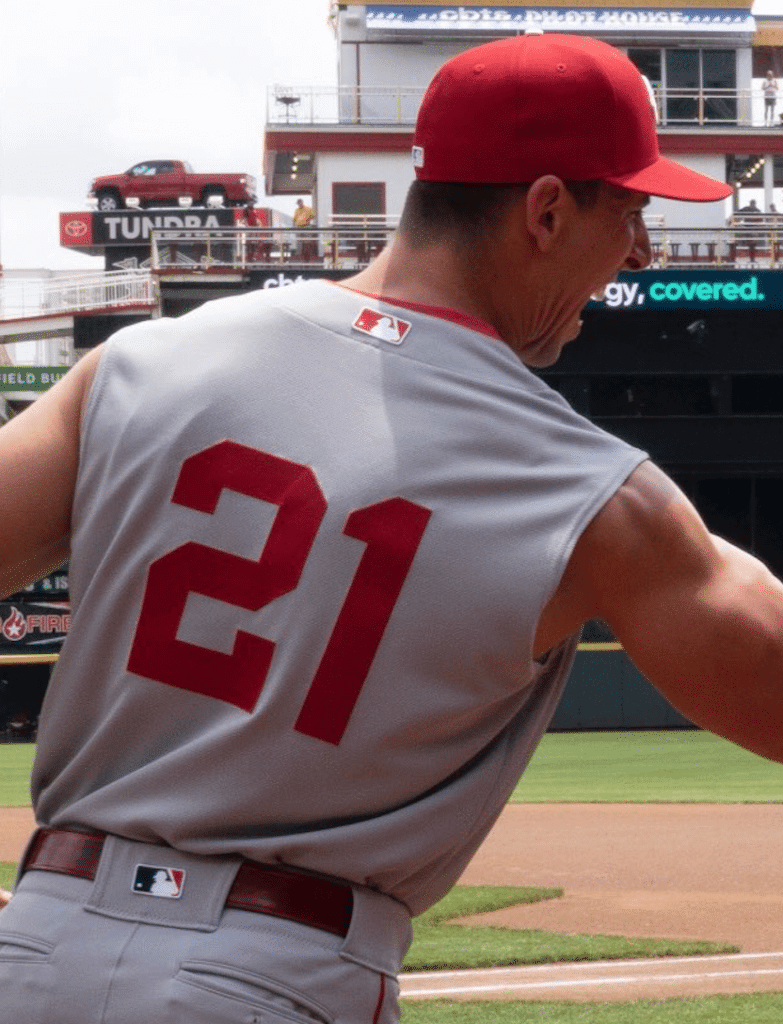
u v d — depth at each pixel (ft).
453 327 7.38
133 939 6.93
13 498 7.50
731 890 44.42
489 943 34.65
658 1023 25.66
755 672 6.94
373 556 6.95
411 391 7.20
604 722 132.36
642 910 40.73
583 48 7.43
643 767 96.12
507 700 7.29
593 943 34.68
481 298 7.63
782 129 173.47
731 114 176.35
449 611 6.93
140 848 7.11
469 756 7.26
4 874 43.32
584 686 132.26
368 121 171.73
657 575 7.01
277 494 7.08
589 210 7.48
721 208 167.84
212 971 6.78
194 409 7.29
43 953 7.03
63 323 156.04
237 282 149.38
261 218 212.02
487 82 7.30
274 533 7.05
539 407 7.27
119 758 7.32
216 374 7.35
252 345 7.41
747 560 7.21
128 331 7.73
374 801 7.07
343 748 6.94
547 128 7.26
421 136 7.57
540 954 32.99
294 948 6.90
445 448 7.08
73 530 7.59
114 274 154.20
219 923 6.92
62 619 142.51
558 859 52.26
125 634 7.28
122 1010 6.80
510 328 7.76
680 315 138.92
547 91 7.25
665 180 7.39
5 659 141.28
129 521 7.26
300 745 6.94
